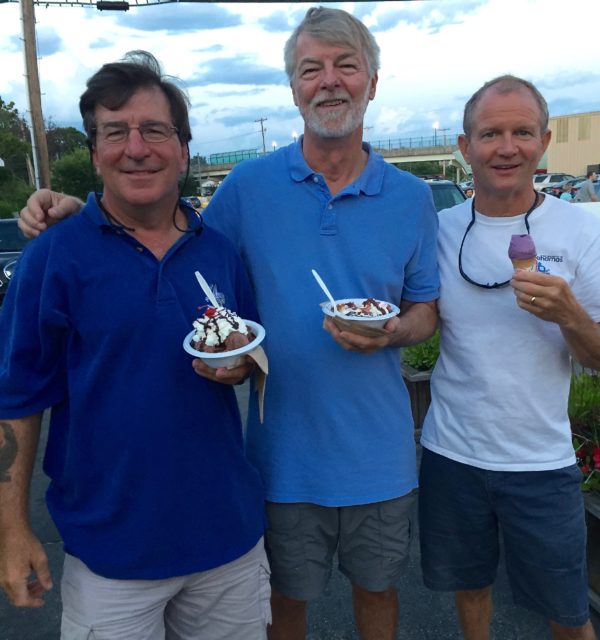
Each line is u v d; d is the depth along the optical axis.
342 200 1.28
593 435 1.75
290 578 1.36
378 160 1.33
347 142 1.26
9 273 5.38
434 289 1.36
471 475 1.34
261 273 1.30
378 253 1.29
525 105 1.21
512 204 1.29
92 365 1.04
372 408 1.30
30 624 1.71
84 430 1.05
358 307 1.20
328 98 1.22
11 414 1.04
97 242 1.05
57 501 1.12
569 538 1.28
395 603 1.46
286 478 1.31
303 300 1.28
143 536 1.05
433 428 1.42
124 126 1.02
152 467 1.04
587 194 6.14
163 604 1.11
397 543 1.37
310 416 1.29
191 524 1.08
